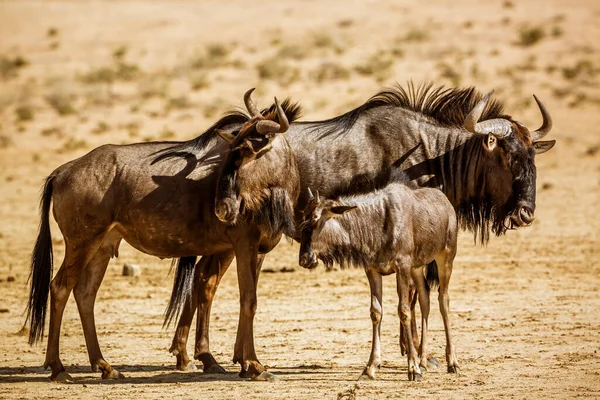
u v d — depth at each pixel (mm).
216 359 47531
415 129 48031
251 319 41906
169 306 45281
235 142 40625
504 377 41438
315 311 58812
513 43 199000
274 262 76750
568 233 87438
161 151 43562
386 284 67938
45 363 42656
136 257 79500
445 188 47938
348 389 39344
